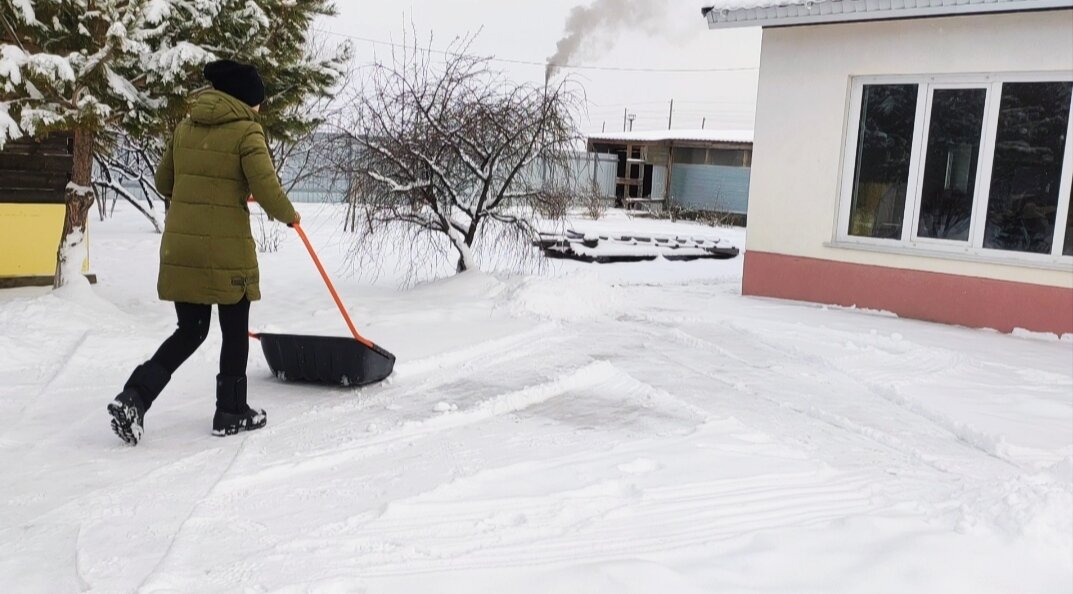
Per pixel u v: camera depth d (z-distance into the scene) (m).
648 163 27.83
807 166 9.41
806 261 9.50
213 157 4.18
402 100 8.66
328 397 5.09
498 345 6.57
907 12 8.20
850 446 4.38
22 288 8.83
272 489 3.57
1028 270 7.96
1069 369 6.38
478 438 4.34
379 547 3.00
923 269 8.63
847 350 6.70
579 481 3.70
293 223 4.47
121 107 6.66
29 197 8.84
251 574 2.77
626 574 2.75
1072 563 2.90
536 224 9.36
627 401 5.17
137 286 9.52
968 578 2.80
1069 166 7.79
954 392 5.50
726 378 5.79
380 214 8.79
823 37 9.16
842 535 3.11
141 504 3.38
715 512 3.39
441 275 10.73
